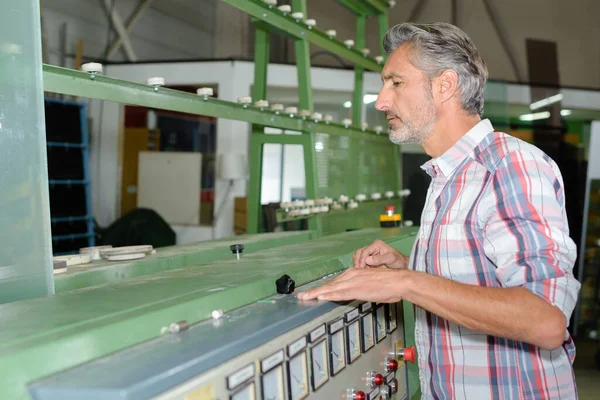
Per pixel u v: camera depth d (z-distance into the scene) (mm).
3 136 1147
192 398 693
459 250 1095
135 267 1491
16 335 723
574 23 6172
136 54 5848
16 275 1145
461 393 1144
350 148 2799
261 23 2125
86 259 1484
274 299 1068
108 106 5625
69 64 5371
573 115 6086
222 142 5391
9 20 1143
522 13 6168
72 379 658
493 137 1113
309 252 1549
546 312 869
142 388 619
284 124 2166
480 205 1064
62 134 4598
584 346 4383
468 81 1128
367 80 5453
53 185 4551
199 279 1119
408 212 5320
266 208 2480
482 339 1124
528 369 1093
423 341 1219
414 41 1143
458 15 6160
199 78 5336
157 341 799
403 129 1179
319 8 6051
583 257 4320
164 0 6035
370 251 1391
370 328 1238
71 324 767
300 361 938
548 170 1013
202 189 5469
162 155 5492
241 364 788
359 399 1100
